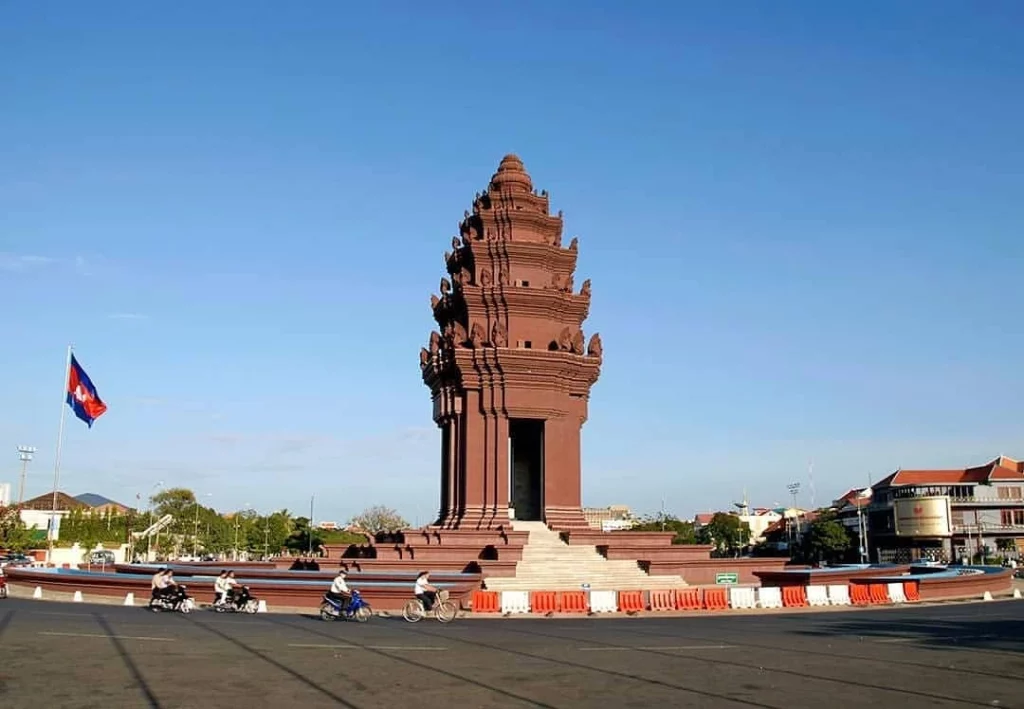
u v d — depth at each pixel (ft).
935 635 130.11
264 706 72.23
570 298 241.35
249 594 167.94
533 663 97.91
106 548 515.50
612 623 152.76
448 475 234.99
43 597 195.42
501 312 234.17
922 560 469.98
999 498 512.22
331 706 72.59
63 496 637.71
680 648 112.88
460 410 230.07
